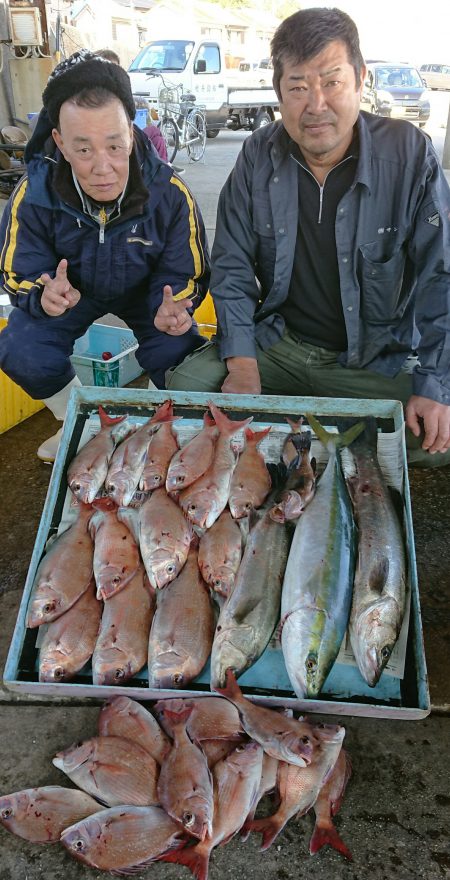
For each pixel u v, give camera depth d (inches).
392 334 52.7
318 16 41.3
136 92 275.6
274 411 47.1
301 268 52.5
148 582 38.1
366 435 44.5
